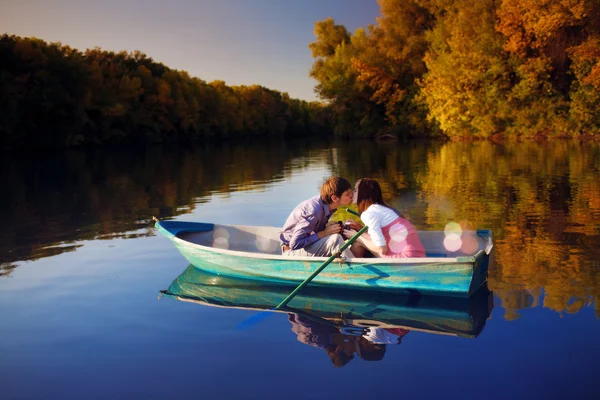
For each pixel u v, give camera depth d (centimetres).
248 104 7281
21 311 378
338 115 4197
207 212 821
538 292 385
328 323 346
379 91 3556
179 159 2362
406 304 383
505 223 640
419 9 3438
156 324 349
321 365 281
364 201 443
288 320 353
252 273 460
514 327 322
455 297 391
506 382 255
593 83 2248
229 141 5684
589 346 291
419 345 303
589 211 699
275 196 995
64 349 311
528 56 2503
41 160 2342
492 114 2628
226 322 351
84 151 3253
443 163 1590
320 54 4288
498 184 1027
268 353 298
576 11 2173
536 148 2005
